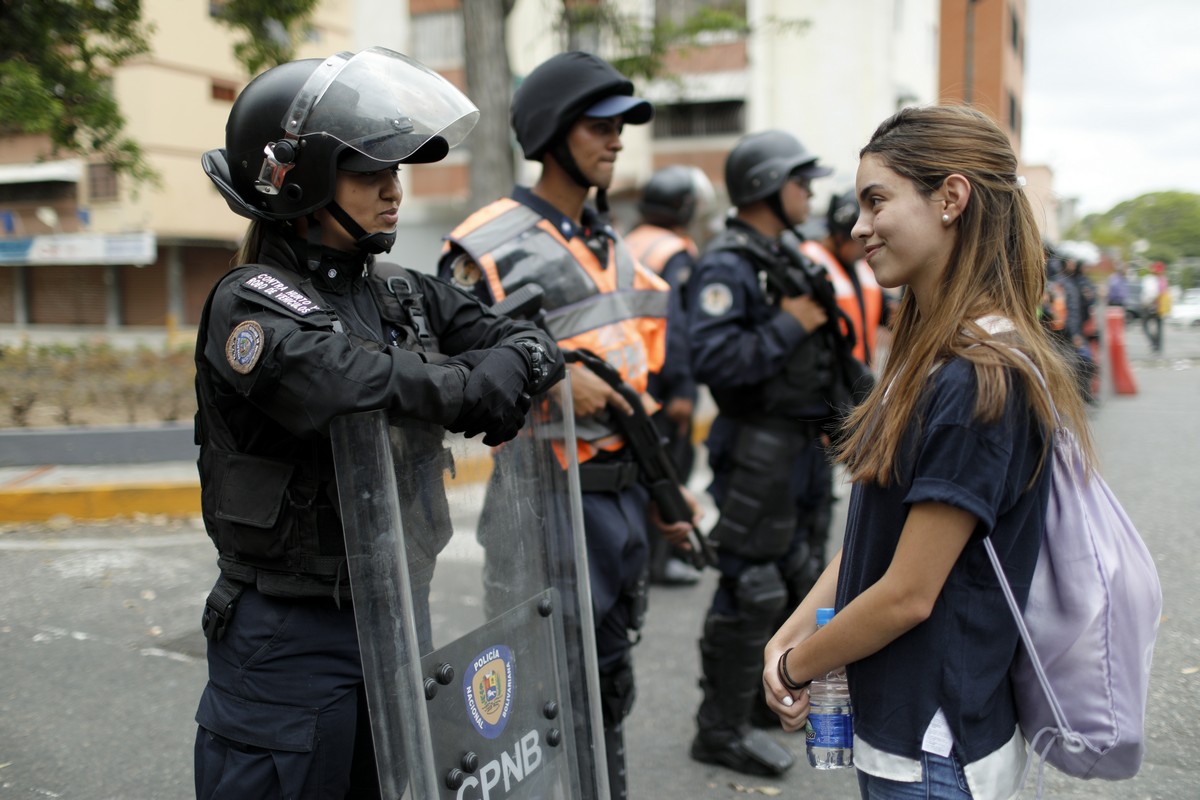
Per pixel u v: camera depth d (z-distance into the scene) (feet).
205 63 76.02
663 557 16.76
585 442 7.94
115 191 78.07
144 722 10.98
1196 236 213.87
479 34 27.27
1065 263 34.06
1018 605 4.68
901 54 62.13
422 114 5.30
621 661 8.18
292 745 5.15
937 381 4.58
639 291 8.64
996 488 4.41
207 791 5.32
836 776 10.22
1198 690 11.46
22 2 27.40
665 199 16.93
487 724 5.43
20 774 9.79
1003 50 87.92
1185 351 70.90
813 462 10.56
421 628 5.04
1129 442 29.25
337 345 4.80
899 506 4.75
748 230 10.58
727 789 9.92
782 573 11.00
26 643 13.12
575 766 6.10
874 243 4.91
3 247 84.28
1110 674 4.73
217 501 5.29
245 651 5.23
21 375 28.91
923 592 4.54
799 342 9.73
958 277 4.70
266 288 5.01
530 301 7.18
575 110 8.04
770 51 57.88
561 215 8.38
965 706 4.65
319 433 4.83
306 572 5.18
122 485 19.95
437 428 5.25
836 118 57.77
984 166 4.70
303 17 31.24
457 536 5.35
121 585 15.48
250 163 5.24
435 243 62.23
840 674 5.29
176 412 26.40
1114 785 9.62
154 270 87.15
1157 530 18.57
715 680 10.23
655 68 33.17
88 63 29.60
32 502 19.54
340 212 5.31
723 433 10.46
